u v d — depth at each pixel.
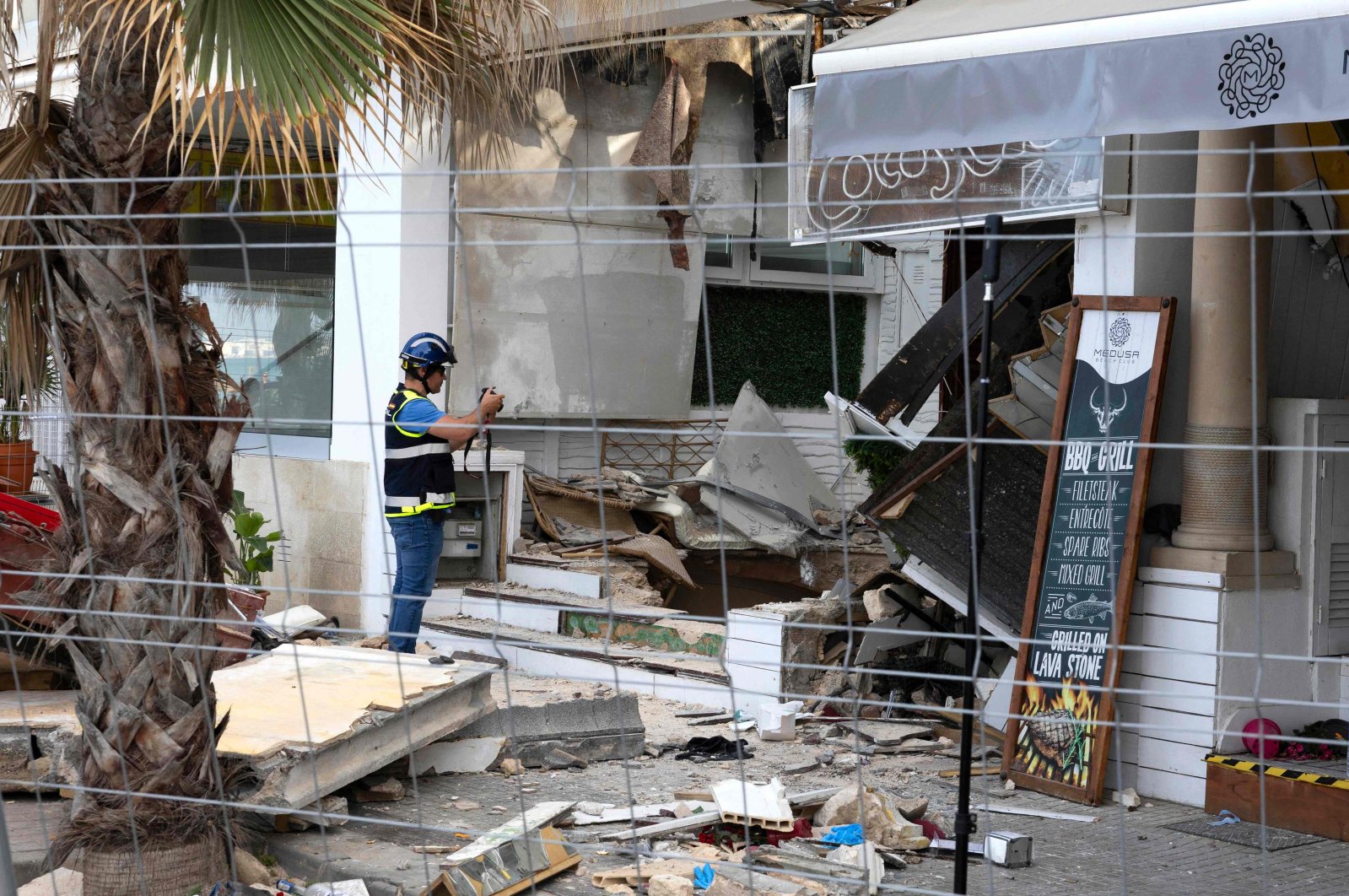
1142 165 6.13
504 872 4.21
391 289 9.18
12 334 4.30
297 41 3.48
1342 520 6.26
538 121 9.73
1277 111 4.57
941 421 7.40
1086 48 5.03
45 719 5.25
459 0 4.51
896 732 6.82
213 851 3.96
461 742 5.82
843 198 7.08
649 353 10.73
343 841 4.64
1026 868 4.82
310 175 3.15
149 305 3.65
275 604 9.80
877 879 4.44
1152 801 5.97
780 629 7.27
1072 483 6.18
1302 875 4.84
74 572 3.81
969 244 9.09
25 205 4.16
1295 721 6.11
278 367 10.08
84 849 3.85
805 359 12.86
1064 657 6.07
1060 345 6.73
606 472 10.66
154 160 3.78
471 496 9.36
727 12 8.02
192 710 3.90
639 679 7.62
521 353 9.91
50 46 3.81
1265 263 6.02
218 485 3.97
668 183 10.20
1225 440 5.99
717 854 4.61
